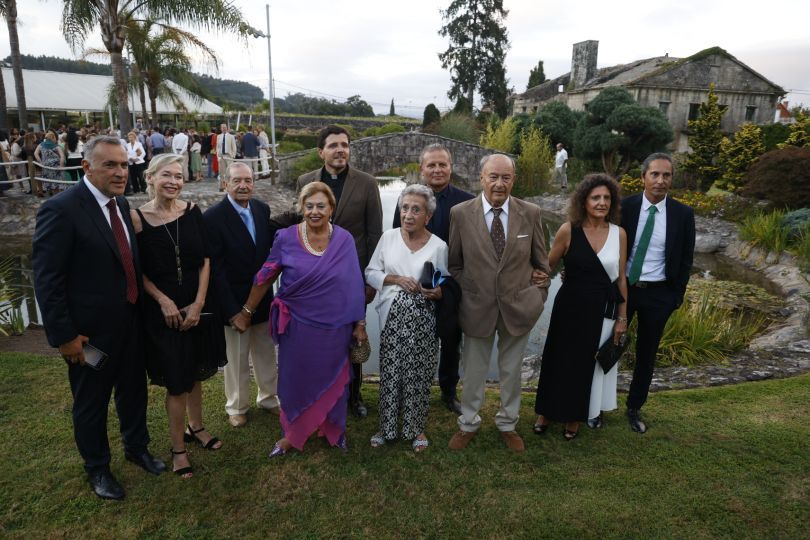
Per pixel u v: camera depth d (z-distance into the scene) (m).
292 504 2.69
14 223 11.10
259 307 3.35
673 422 3.52
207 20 12.17
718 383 4.29
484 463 3.06
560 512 2.64
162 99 21.38
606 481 2.88
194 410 3.16
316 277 2.95
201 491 2.78
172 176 2.75
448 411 3.76
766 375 4.43
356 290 3.07
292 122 38.28
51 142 11.98
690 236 3.25
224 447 3.20
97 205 2.54
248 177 3.22
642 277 3.29
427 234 3.19
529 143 19.64
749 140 16.09
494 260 3.05
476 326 3.07
